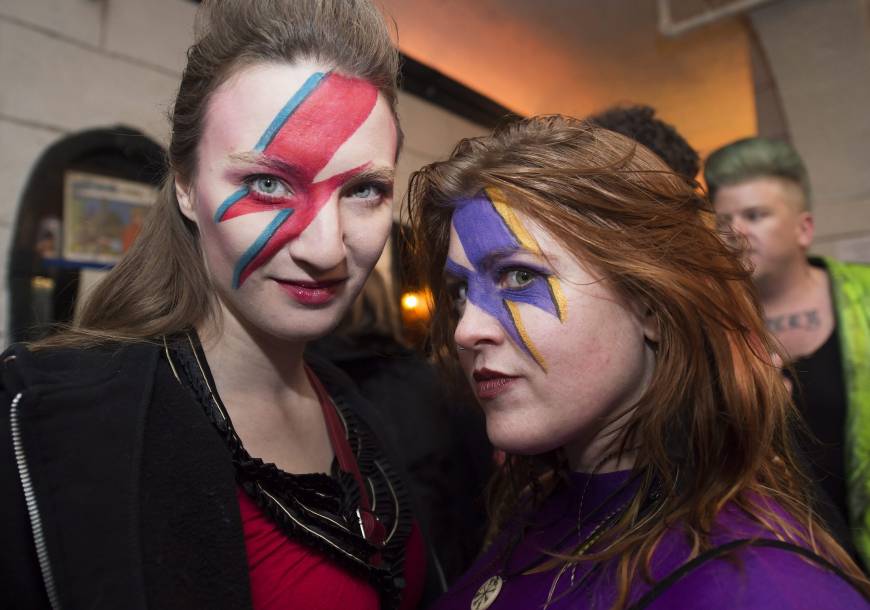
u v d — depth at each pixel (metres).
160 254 0.81
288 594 0.74
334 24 0.73
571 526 0.77
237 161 0.70
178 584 0.65
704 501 0.61
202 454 0.70
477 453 1.27
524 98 3.47
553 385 0.67
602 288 0.67
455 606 0.84
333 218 0.71
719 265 0.70
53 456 0.63
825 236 2.92
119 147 2.15
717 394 0.68
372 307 1.30
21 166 1.96
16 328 1.91
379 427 1.07
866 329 1.31
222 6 0.73
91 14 2.12
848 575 0.56
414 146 3.09
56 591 0.60
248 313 0.74
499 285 0.71
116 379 0.70
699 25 2.78
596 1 2.71
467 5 2.63
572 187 0.67
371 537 0.85
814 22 2.72
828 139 2.89
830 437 1.28
